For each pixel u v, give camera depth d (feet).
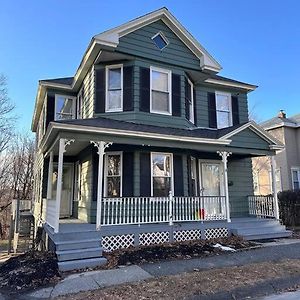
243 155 41.70
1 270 23.59
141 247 28.14
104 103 36.01
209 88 45.62
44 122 45.85
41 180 45.73
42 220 39.32
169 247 28.09
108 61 36.76
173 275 19.92
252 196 43.42
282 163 66.64
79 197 40.32
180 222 33.22
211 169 42.52
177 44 39.58
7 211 106.83
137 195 33.17
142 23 36.78
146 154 34.71
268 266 21.89
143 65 36.68
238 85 46.93
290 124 66.69
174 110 37.88
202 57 40.37
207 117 44.50
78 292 17.21
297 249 28.22
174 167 36.04
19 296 17.04
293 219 49.90
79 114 44.70
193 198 34.53
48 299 16.29
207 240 31.81
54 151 37.27
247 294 17.29
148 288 17.26
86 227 29.14
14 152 112.78
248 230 34.76
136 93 35.63
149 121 35.86
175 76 38.70
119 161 34.01
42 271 21.25
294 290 18.43
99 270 21.77
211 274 19.89
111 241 27.76
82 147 36.42
